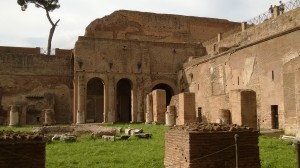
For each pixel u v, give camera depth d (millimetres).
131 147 13820
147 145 14281
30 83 39375
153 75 40812
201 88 35406
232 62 29594
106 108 38531
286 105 19453
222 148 7512
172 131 8297
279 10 30297
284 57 23016
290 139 15609
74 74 38312
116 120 40812
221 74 31344
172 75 41594
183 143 7613
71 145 14836
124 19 49469
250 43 26906
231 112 19828
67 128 22422
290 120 18938
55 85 40219
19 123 34125
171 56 41906
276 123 24000
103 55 39219
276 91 23719
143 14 50406
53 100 39250
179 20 51625
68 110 40219
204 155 7391
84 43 38781
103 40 39531
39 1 50625
